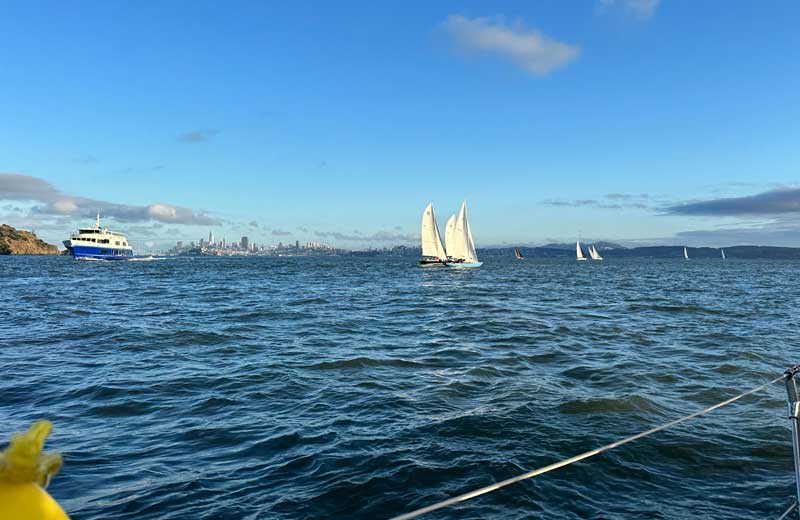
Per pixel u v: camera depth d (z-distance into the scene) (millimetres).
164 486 6309
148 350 15352
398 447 7605
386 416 9117
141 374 12180
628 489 6293
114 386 11008
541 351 15547
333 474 6672
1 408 9469
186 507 5805
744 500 6023
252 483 6422
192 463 7023
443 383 11562
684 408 9633
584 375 12336
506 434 8148
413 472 6727
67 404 9727
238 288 44969
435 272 83000
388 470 6785
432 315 25484
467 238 87000
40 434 1262
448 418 8953
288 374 12320
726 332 19562
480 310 28031
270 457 7238
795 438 4352
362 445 7688
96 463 6977
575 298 36438
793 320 23438
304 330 19906
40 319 22297
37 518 1188
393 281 58594
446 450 7488
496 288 47844
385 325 21594
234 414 9211
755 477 6613
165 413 9242
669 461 7090
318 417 9055
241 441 7871
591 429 8391
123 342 16656
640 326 21375
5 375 11930
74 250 118125
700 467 6902
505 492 6199
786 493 6172
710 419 8844
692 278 71062
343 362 13797
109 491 6160
